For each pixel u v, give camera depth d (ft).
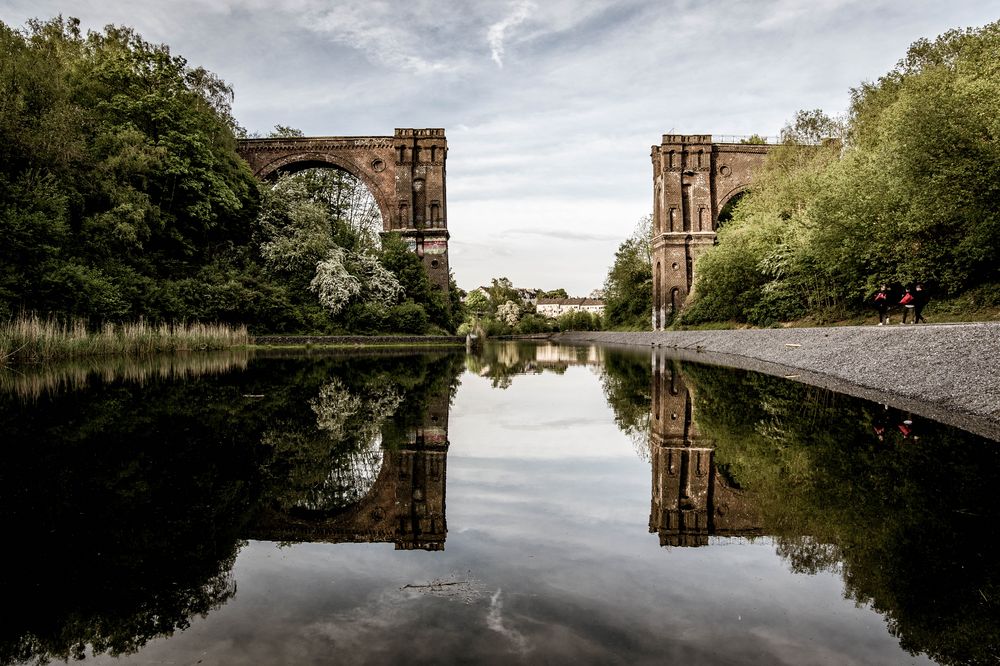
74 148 75.36
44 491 14.26
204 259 104.63
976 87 59.98
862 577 9.39
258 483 15.17
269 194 120.98
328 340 103.09
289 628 7.72
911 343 39.27
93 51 107.14
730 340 88.43
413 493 14.51
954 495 13.79
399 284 132.16
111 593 8.87
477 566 9.87
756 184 125.90
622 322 211.61
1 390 33.58
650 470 16.90
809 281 93.76
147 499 13.73
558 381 44.80
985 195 57.93
